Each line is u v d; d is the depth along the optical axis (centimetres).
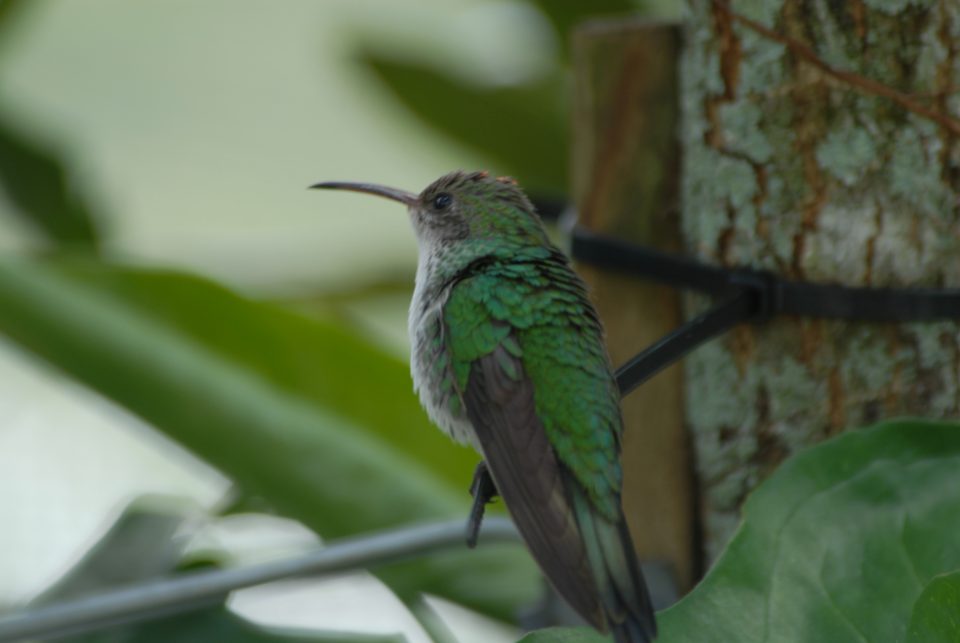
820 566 575
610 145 688
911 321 608
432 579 791
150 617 693
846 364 620
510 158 1109
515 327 641
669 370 679
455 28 1152
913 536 579
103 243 1109
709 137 641
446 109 1094
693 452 679
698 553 685
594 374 632
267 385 823
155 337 809
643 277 666
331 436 802
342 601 901
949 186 601
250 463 788
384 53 1086
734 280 624
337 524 786
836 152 609
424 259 738
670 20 697
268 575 667
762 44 616
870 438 598
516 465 609
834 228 614
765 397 638
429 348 664
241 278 1091
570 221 782
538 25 1130
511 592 788
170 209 1658
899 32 595
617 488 608
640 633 527
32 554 1059
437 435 851
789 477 594
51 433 1157
